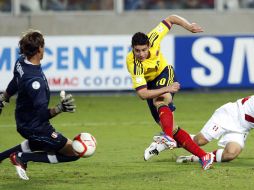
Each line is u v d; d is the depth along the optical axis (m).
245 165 30.20
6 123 46.91
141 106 54.66
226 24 71.00
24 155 26.16
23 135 25.73
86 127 44.66
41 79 24.94
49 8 70.81
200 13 70.75
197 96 59.94
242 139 30.03
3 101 26.77
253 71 59.06
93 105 55.31
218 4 71.00
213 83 59.22
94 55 58.22
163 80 30.48
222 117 30.41
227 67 59.06
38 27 70.31
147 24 70.56
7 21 70.00
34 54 25.12
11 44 57.56
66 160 26.34
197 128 43.47
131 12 70.62
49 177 27.67
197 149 28.77
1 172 28.89
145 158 28.84
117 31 70.50
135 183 26.14
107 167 30.14
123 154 34.16
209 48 58.94
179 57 59.00
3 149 36.59
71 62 58.16
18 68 25.25
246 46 58.91
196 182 26.17
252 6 71.38
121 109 53.16
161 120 28.64
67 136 40.97
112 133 41.91
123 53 58.34
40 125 25.33
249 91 61.88
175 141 28.88
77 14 70.44
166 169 29.30
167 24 30.91
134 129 43.53
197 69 59.22
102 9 70.81
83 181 26.70
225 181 26.31
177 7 71.00
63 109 24.59
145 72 30.00
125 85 58.53
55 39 58.00
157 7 71.00
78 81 58.38
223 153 29.86
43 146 25.81
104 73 58.34
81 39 58.09
